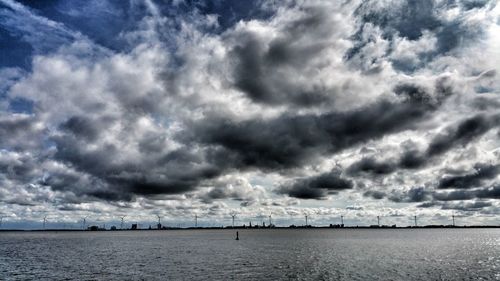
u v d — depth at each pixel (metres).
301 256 107.75
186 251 129.50
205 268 80.00
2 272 77.88
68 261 98.31
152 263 90.81
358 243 181.50
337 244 172.38
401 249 137.50
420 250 132.38
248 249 138.12
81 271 77.81
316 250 132.50
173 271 75.69
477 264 87.62
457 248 143.62
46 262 96.38
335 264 87.00
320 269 78.00
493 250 132.00
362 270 76.75
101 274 73.25
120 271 76.88
